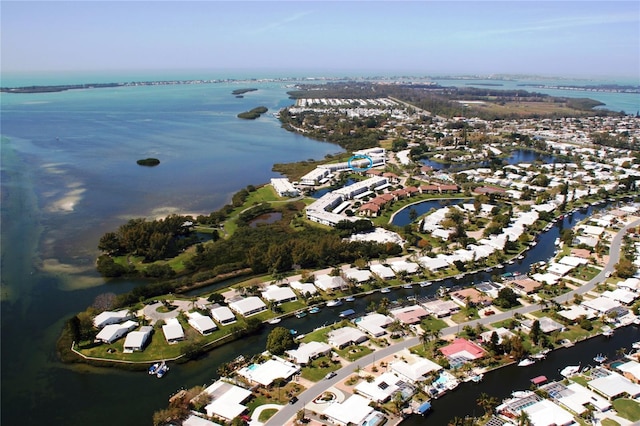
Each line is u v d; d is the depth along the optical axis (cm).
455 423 8731
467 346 11262
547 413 8962
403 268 15738
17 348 11500
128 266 16062
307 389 9856
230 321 12594
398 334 11969
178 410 8856
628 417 9062
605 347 11681
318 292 14300
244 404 9362
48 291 14412
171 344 11488
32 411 9431
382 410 9244
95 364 10819
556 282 14962
